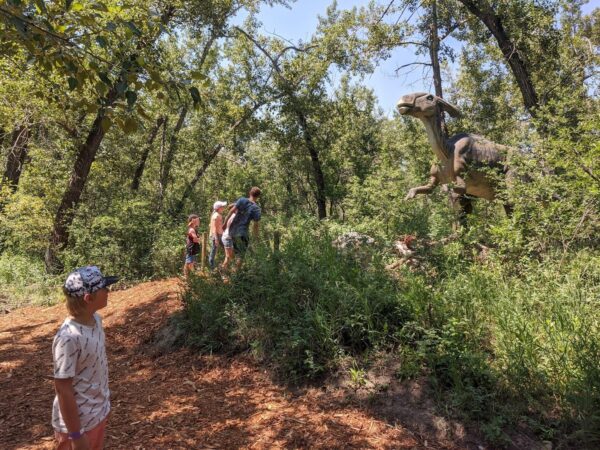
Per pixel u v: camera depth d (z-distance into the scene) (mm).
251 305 5703
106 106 3480
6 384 5398
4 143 16328
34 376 5641
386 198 9344
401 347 4504
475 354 4129
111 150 16250
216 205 8664
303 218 11000
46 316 8750
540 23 11875
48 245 12414
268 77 19328
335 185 20797
